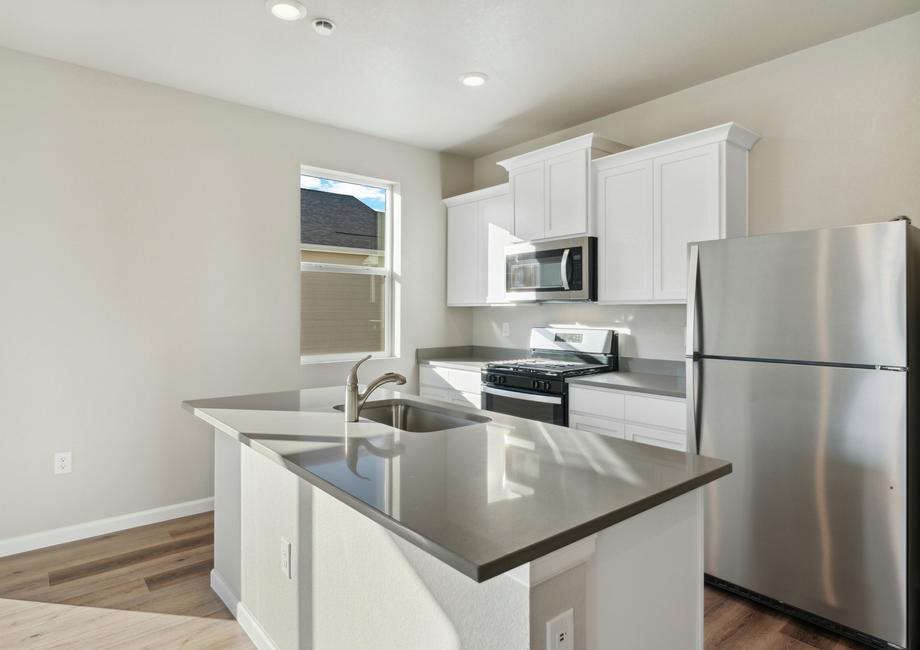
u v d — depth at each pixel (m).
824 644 2.06
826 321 2.08
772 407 2.22
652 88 3.33
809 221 2.82
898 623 1.93
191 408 2.27
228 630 2.17
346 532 1.56
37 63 2.94
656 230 3.11
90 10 2.50
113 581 2.57
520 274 3.87
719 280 2.38
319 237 4.13
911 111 2.51
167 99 3.33
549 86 3.29
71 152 3.03
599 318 3.86
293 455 1.54
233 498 2.29
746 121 3.06
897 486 1.92
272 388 3.75
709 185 2.88
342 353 4.23
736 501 2.34
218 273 3.53
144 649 2.04
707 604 2.33
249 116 3.65
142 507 3.28
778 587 2.23
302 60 2.99
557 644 1.10
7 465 2.88
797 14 2.51
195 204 3.44
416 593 1.31
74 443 3.06
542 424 1.97
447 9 2.48
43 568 2.71
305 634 1.77
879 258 1.95
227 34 2.71
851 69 2.69
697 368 2.46
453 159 4.75
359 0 2.41
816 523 2.11
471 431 1.85
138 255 3.24
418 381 4.55
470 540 1.00
